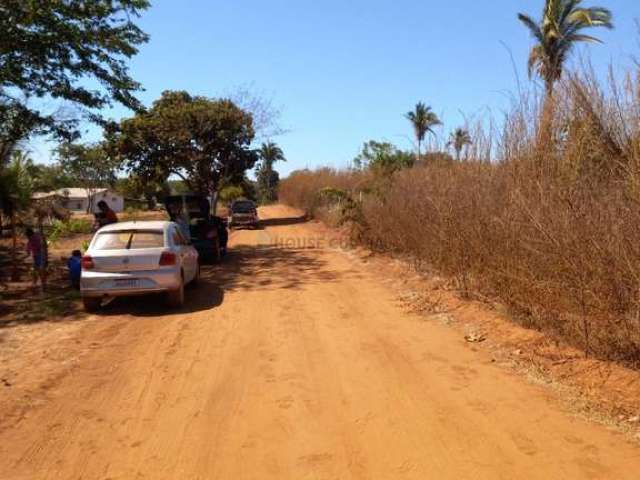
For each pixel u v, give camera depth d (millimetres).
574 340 5766
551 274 5977
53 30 12102
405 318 7906
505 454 3793
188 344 6848
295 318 8125
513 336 6445
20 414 4719
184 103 33625
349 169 27438
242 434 4246
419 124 43000
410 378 5387
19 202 14812
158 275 8719
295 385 5285
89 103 13570
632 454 3709
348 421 4430
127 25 13500
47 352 6582
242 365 5949
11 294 10562
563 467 3586
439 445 3965
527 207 6246
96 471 3736
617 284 5055
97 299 8852
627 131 6066
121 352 6559
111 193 72312
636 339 4977
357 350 6402
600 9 20359
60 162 46094
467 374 5438
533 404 4621
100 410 4781
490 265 7547
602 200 5582
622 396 4574
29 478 3666
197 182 34781
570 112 6922
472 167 9219
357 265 13609
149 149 33188
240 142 34094
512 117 8062
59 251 18172
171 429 4363
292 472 3654
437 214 10000
